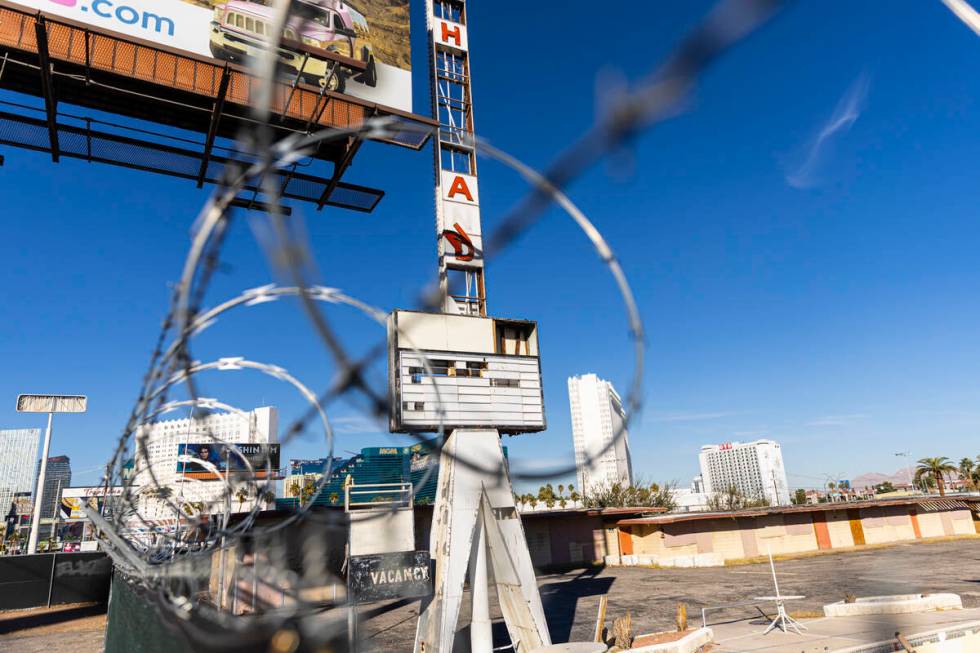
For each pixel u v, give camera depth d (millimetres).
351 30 21547
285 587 18328
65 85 18594
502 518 14172
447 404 14508
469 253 19109
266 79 2252
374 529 20766
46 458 38219
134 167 20391
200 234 3072
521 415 15430
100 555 29969
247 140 2363
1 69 17125
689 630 16547
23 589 27844
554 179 1990
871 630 14812
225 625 7617
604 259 4047
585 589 27812
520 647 14094
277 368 5668
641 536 38656
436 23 22141
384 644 16891
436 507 14508
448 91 21766
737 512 38938
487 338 15672
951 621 15328
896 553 38344
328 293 3418
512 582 14062
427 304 2908
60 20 16766
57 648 19734
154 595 7500
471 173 20453
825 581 26781
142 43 18141
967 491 98250
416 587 12352
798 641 14172
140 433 7078
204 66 19250
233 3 19828
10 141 19062
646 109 1665
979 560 32156
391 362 14273
